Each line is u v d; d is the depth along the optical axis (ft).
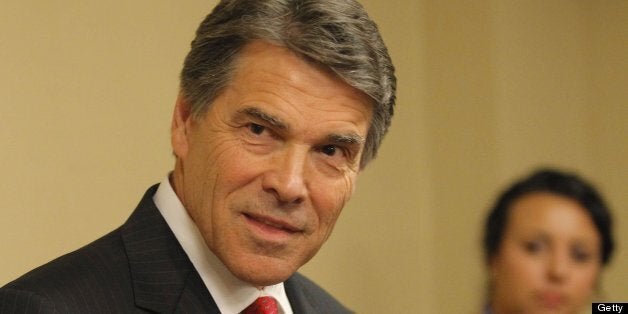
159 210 13.97
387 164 30.37
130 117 23.47
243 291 13.82
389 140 30.37
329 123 12.44
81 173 22.43
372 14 29.71
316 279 28.22
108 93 22.99
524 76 28.27
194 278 13.39
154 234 13.58
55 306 11.63
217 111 12.78
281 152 12.55
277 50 12.34
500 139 27.86
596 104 29.01
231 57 12.64
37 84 21.61
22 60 21.35
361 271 29.55
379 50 12.77
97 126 22.76
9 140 21.11
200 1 25.27
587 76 29.30
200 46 13.15
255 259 12.80
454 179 29.73
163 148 24.25
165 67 24.29
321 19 12.14
